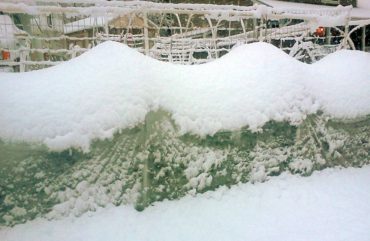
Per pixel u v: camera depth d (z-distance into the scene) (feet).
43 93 9.21
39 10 12.48
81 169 9.41
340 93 13.01
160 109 10.32
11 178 8.85
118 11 13.44
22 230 8.86
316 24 19.20
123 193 9.92
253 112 11.21
